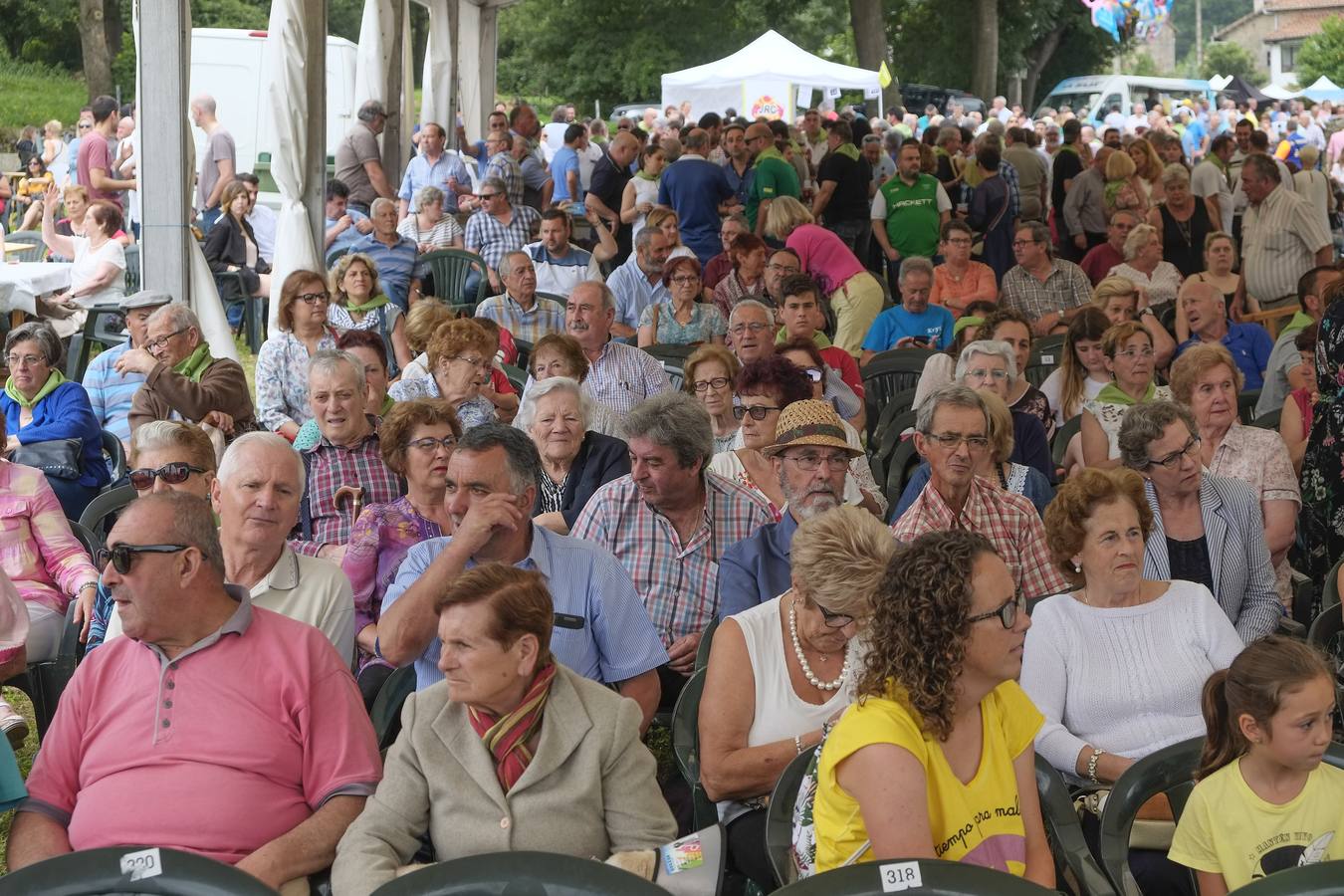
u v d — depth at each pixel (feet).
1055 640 12.35
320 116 36.45
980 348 20.02
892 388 26.25
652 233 32.27
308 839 10.37
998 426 16.08
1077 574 12.62
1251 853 9.77
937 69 164.45
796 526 13.87
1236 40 311.06
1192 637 12.31
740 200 52.60
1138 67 280.92
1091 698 12.22
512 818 10.03
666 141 48.98
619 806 10.26
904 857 8.55
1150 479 14.46
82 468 19.74
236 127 59.00
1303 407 19.75
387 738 11.87
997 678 8.94
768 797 11.31
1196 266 37.91
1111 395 20.49
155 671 10.81
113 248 36.06
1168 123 114.52
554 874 7.97
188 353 20.99
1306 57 224.74
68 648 14.96
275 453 12.71
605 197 48.16
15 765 10.74
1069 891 10.27
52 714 15.06
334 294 29.12
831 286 33.50
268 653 10.83
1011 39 168.35
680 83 107.45
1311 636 13.43
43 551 15.76
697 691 11.94
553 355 20.70
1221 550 14.62
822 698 11.29
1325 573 16.67
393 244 38.27
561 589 12.59
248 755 10.61
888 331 28.94
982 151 46.26
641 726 12.00
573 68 162.40
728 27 161.68
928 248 46.06
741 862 11.16
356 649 14.38
